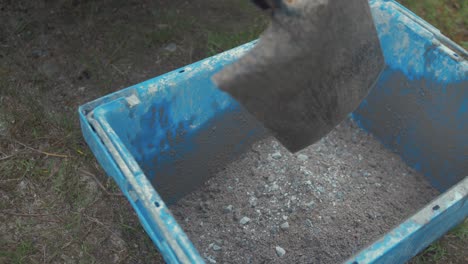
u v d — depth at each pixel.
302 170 2.12
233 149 2.15
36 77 2.47
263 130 2.21
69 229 1.98
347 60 1.24
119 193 2.11
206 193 2.11
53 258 1.89
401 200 2.10
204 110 1.92
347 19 1.20
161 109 1.78
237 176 2.14
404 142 2.26
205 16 2.88
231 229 1.95
